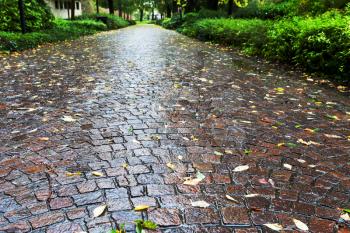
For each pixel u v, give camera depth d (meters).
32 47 12.95
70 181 2.94
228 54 12.10
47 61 9.62
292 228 2.40
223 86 6.70
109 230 2.32
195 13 31.30
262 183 2.99
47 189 2.81
